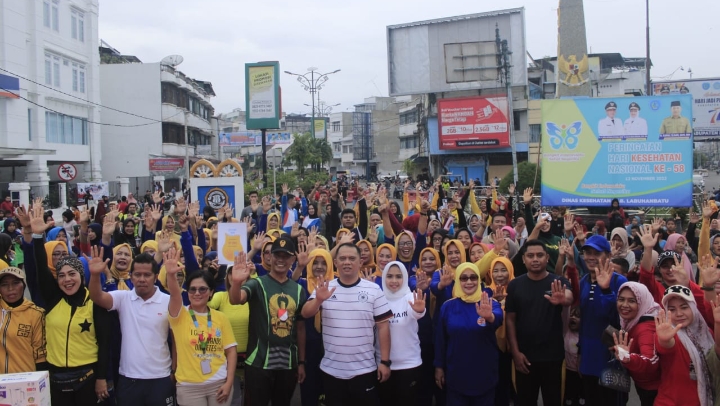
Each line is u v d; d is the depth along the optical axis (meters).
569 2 33.91
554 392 5.66
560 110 14.66
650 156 14.18
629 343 4.79
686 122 13.95
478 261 6.63
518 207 14.47
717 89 33.50
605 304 5.43
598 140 14.46
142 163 43.62
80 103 34.50
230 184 15.73
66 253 6.96
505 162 40.09
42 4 30.72
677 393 4.48
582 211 17.30
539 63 48.19
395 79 35.19
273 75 27.56
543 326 5.62
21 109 29.05
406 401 5.43
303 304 5.39
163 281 6.29
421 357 6.10
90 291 4.97
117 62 48.50
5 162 29.48
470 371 5.49
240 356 5.80
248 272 5.14
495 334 5.67
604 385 5.12
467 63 34.06
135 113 43.66
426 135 43.62
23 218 5.47
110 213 7.91
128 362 5.01
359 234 9.58
